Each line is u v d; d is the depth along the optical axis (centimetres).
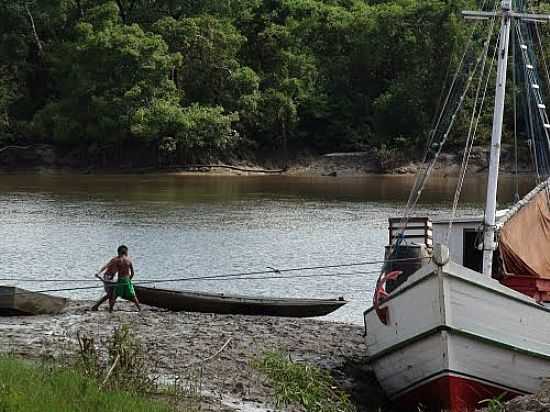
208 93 11475
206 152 11125
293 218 6438
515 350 2241
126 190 8612
